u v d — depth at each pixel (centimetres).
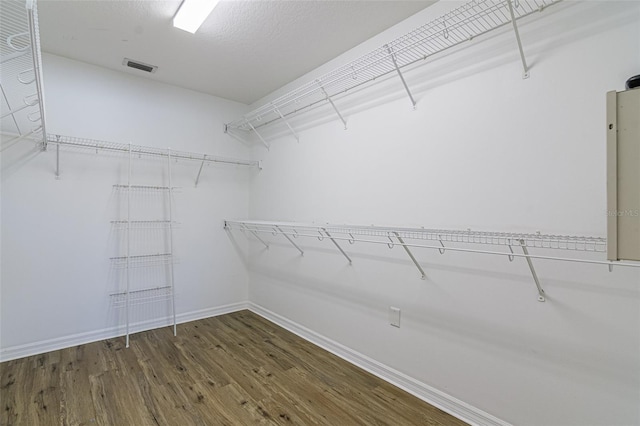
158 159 313
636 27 125
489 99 167
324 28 219
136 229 300
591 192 135
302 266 294
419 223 198
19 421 170
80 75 269
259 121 356
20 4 118
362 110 237
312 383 210
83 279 272
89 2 191
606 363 132
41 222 254
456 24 160
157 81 310
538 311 150
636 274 125
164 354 251
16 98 238
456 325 180
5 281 239
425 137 196
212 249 348
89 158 275
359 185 239
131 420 172
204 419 174
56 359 240
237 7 196
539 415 149
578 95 138
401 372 208
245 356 248
